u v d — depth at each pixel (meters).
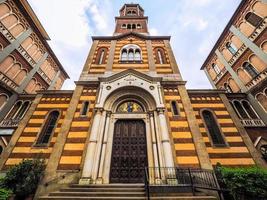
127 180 10.66
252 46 18.42
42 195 8.71
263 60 16.91
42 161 10.24
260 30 17.72
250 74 18.77
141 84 14.52
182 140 11.62
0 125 15.13
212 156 11.77
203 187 8.33
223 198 8.14
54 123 13.98
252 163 11.37
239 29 20.62
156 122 12.47
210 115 14.45
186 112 13.06
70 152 11.09
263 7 17.42
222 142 12.64
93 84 15.12
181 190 8.49
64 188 9.07
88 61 17.39
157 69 16.62
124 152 11.83
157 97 13.61
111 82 14.77
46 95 15.73
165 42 19.72
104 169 10.88
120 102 14.25
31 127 13.39
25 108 17.08
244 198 6.94
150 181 10.38
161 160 10.75
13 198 8.34
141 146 12.08
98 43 19.88
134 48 19.14
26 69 20.48
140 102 14.25
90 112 13.25
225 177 7.88
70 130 12.14
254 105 16.78
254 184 7.03
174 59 17.45
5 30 17.80
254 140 13.92
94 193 8.18
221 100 15.34
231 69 21.44
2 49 17.25
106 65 16.92
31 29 21.64
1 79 16.89
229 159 11.60
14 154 11.77
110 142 12.09
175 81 15.13
